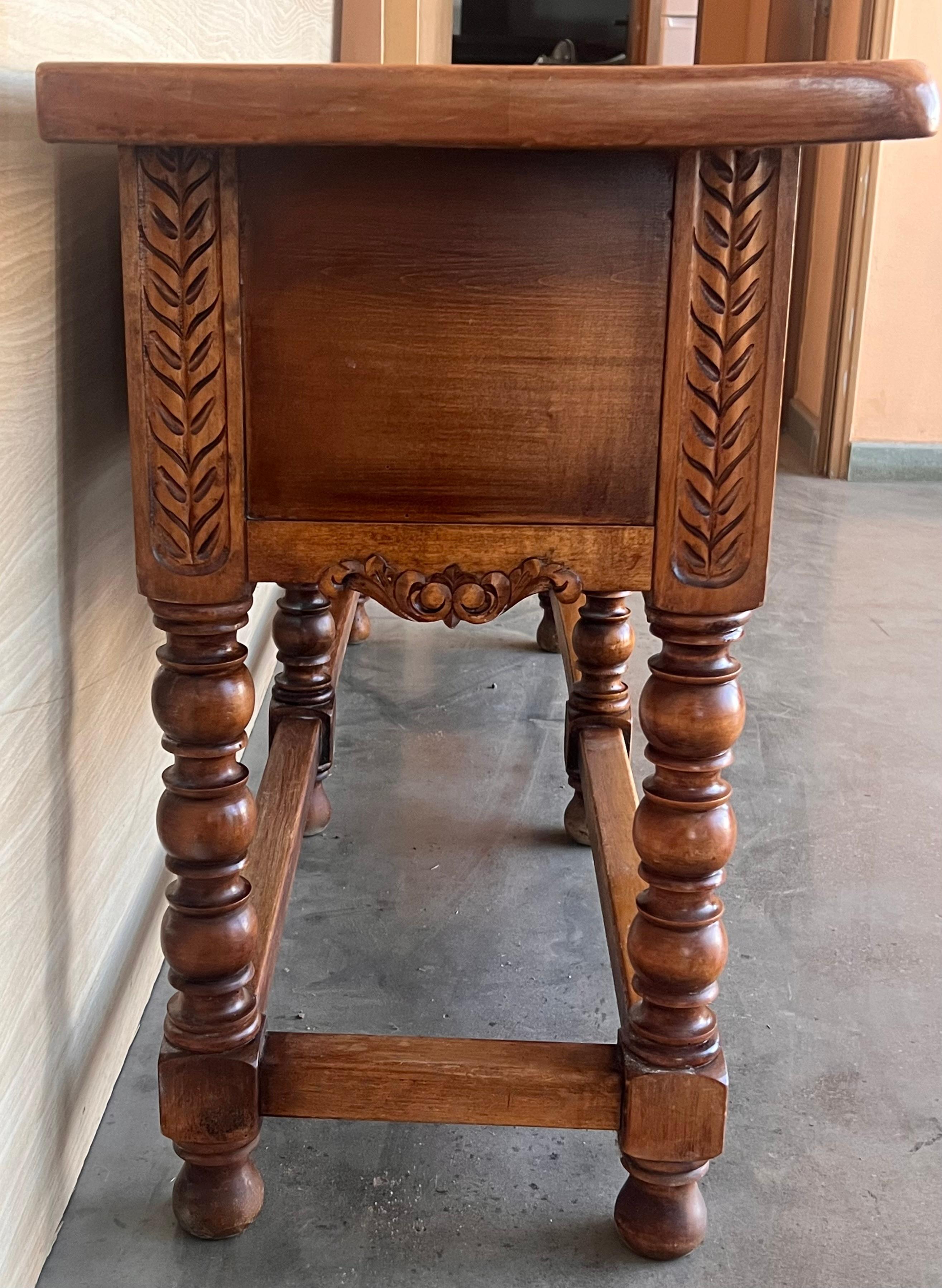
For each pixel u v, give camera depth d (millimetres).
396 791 1662
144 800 1141
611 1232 935
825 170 4086
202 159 729
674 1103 872
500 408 773
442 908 1375
